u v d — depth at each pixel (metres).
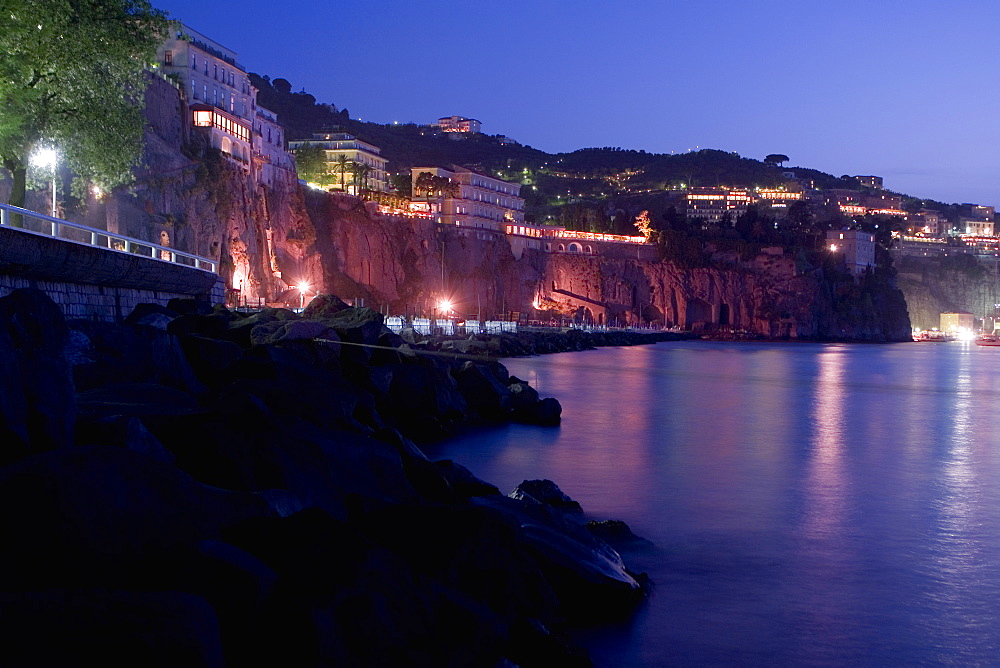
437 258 181.00
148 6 38.22
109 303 29.95
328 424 19.83
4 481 8.25
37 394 11.16
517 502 16.53
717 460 30.89
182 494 9.26
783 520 21.41
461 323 151.00
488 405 39.22
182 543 8.57
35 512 8.08
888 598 15.62
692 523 20.80
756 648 13.26
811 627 14.16
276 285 123.81
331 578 8.49
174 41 112.94
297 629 7.89
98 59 35.66
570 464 28.98
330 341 32.31
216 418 13.96
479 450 31.52
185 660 6.60
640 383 72.19
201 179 102.12
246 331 31.72
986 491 26.00
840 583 16.42
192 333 29.14
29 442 10.59
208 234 102.50
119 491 8.67
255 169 125.19
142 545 8.41
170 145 99.81
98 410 16.56
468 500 16.11
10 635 6.48
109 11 36.03
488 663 9.05
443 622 8.98
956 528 20.97
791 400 59.94
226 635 7.83
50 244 23.69
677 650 13.05
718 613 14.61
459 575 10.66
